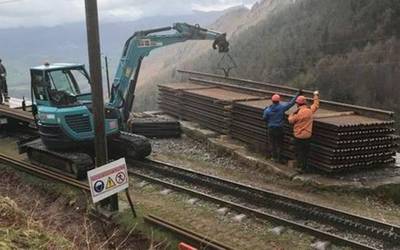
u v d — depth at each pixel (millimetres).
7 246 6398
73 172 12938
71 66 13930
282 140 13492
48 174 12906
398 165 13445
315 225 9906
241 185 12070
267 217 10039
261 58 76312
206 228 9750
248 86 20188
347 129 12117
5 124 18359
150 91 86000
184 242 9039
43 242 7098
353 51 63125
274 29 86438
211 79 23938
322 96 58688
